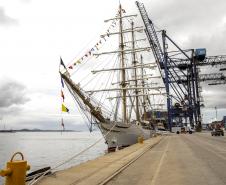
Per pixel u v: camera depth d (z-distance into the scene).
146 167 15.30
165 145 33.59
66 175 12.93
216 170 13.52
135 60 75.56
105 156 22.39
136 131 51.22
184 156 20.11
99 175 12.89
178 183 10.62
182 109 102.94
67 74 38.56
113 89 59.59
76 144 125.50
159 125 95.12
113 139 46.50
